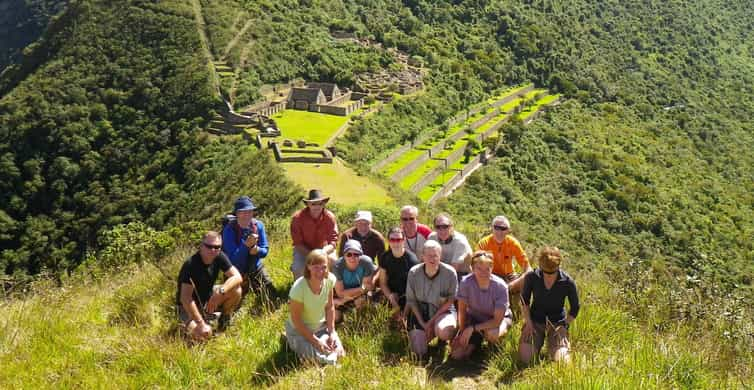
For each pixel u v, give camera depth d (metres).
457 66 103.62
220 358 6.84
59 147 61.41
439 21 126.19
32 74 75.88
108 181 59.38
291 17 100.25
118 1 84.25
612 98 108.94
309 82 85.88
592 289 9.34
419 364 6.95
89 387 6.19
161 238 16.39
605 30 139.00
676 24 145.00
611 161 76.56
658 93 116.44
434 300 7.61
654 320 8.22
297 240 9.18
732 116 113.44
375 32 111.88
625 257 50.53
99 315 8.25
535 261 11.26
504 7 132.50
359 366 6.61
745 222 66.69
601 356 6.91
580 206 64.56
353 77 86.38
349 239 8.91
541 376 6.33
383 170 57.91
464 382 6.64
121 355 6.83
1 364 6.62
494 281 7.28
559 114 94.44
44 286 10.38
